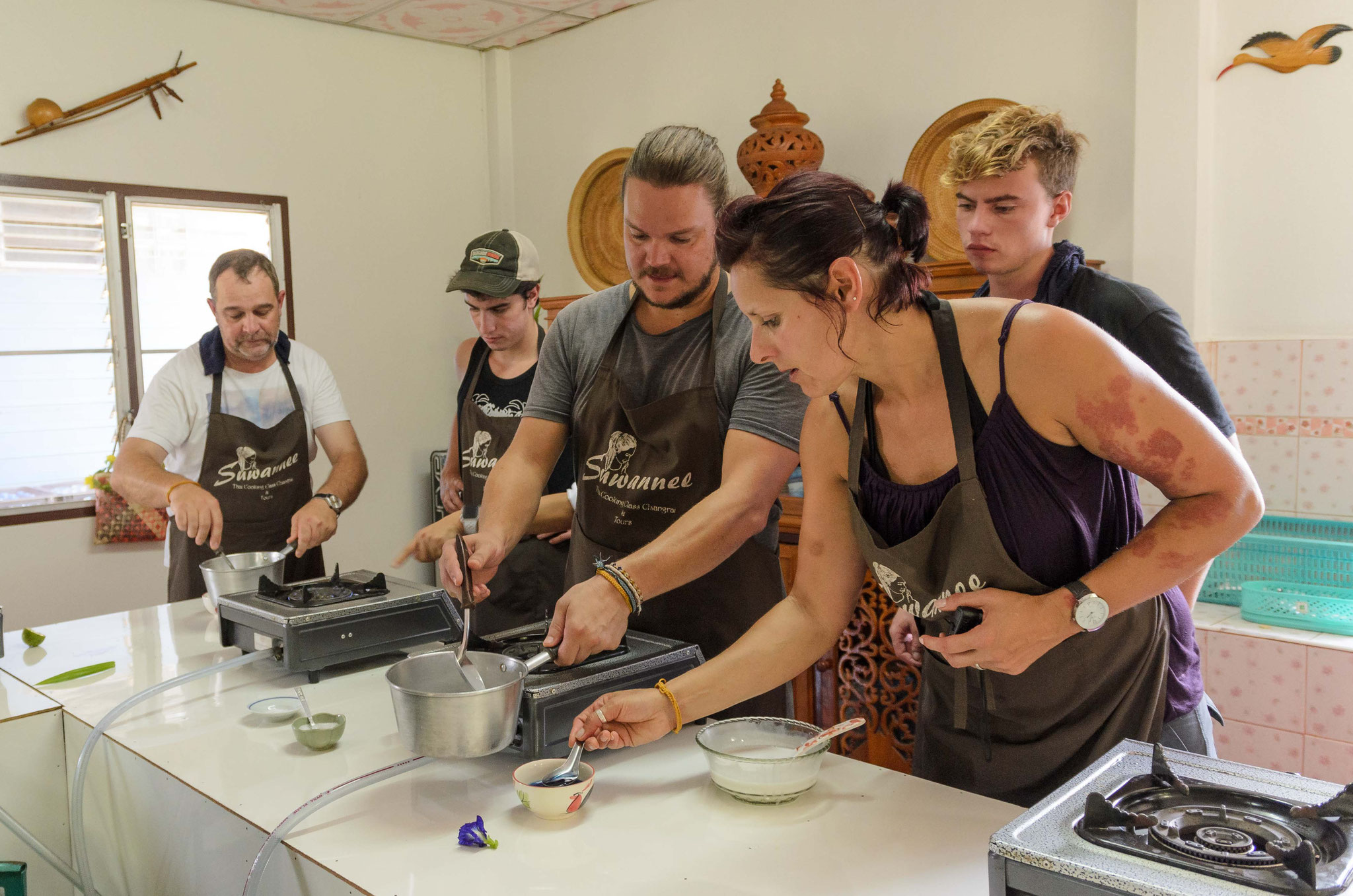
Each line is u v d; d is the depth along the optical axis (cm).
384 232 483
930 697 146
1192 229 302
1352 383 284
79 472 401
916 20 368
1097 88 326
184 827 136
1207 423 110
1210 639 283
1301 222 291
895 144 378
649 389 179
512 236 262
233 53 429
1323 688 265
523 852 113
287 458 284
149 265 414
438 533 208
